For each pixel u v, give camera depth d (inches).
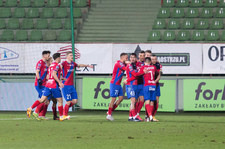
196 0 3154.5
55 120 1660.9
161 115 2101.4
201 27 2898.6
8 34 2834.6
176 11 3026.6
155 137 1034.1
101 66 2426.2
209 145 885.8
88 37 2817.4
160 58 2396.7
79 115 2060.8
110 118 1651.1
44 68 1748.3
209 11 3021.7
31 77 2460.6
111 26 2910.9
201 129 1261.1
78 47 2432.3
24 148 824.9
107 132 1152.2
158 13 3036.4
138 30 2886.3
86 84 2317.9
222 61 2383.1
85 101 2315.5
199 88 2251.5
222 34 2785.4
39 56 2443.4
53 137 1026.1
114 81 1633.9
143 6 3127.5
